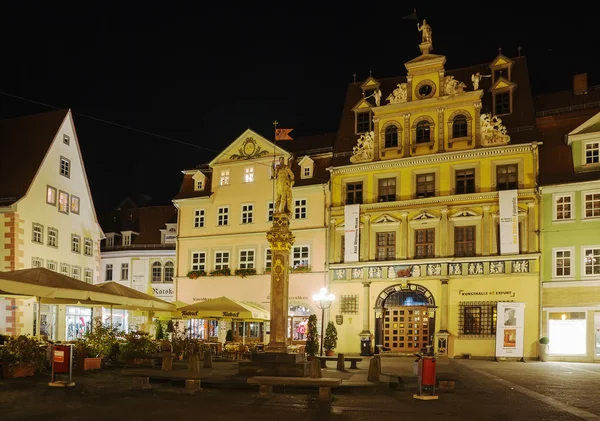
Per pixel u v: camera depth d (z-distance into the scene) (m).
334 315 46.00
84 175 50.94
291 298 47.69
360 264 45.31
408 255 44.19
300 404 17.53
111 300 27.30
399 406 17.44
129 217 65.50
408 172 45.09
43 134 47.16
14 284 22.70
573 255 39.97
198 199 52.78
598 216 39.56
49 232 45.47
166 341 35.94
